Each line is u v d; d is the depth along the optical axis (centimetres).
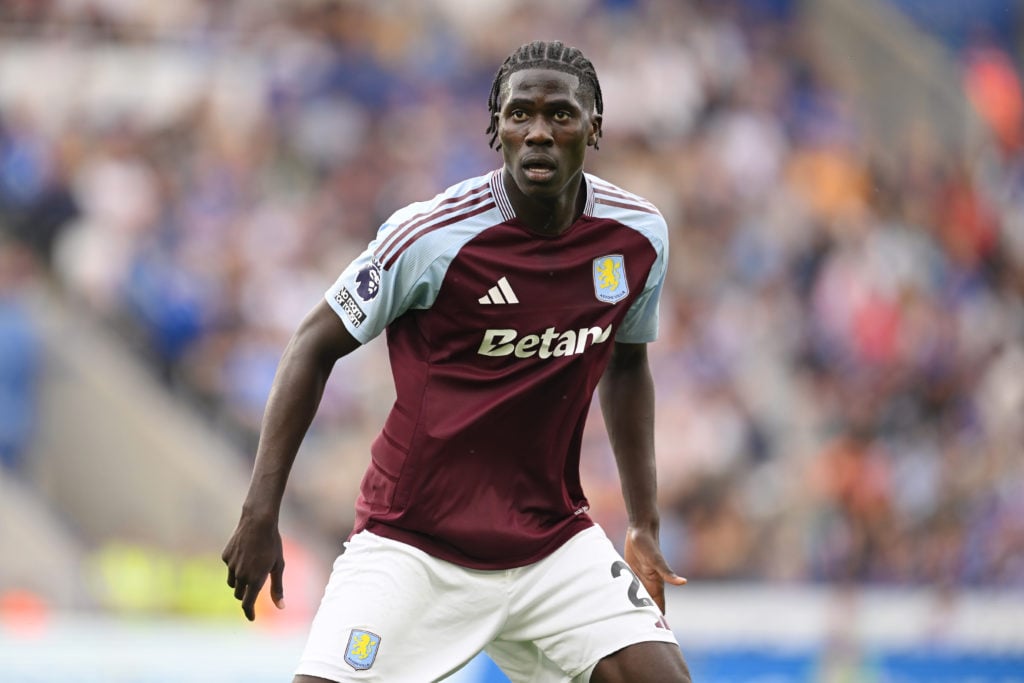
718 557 4084
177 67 4741
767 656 3309
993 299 5453
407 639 1270
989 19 6706
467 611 1291
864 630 3462
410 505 1284
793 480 4291
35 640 2700
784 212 5159
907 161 5838
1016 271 5716
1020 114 6562
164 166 4397
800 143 5531
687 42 5475
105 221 4134
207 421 3947
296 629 3503
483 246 1263
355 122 4803
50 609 3506
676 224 4944
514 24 5309
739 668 3278
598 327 1296
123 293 4000
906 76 6234
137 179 4275
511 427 1283
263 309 4169
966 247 5581
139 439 3791
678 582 1377
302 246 4388
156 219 4219
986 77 6531
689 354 4500
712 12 5638
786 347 4703
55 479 3728
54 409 3753
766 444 4394
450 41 5184
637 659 1273
